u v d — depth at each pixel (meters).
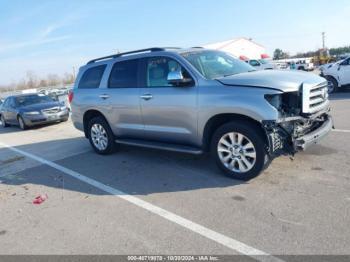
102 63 6.95
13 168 7.00
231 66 5.61
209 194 4.52
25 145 9.62
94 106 6.93
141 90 5.89
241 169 4.81
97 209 4.44
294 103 4.56
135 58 6.12
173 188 4.87
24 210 4.66
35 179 6.05
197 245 3.37
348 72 13.61
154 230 3.74
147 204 4.43
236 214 3.89
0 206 4.90
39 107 13.30
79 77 7.52
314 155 5.60
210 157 6.15
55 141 9.65
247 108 4.42
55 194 5.16
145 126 5.98
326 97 5.15
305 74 5.07
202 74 5.07
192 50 5.75
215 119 4.91
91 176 5.86
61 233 3.88
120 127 6.52
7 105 14.80
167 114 5.47
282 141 4.46
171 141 5.69
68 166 6.68
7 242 3.81
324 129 4.86
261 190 4.45
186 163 5.96
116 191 5.02
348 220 3.51
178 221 3.88
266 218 3.72
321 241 3.20
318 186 4.39
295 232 3.39
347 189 4.23
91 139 7.42
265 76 4.73
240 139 4.73
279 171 5.03
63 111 13.67
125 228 3.85
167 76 5.47
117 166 6.27
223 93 4.70
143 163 6.27
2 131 14.07
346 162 5.16
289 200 4.09
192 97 5.04
